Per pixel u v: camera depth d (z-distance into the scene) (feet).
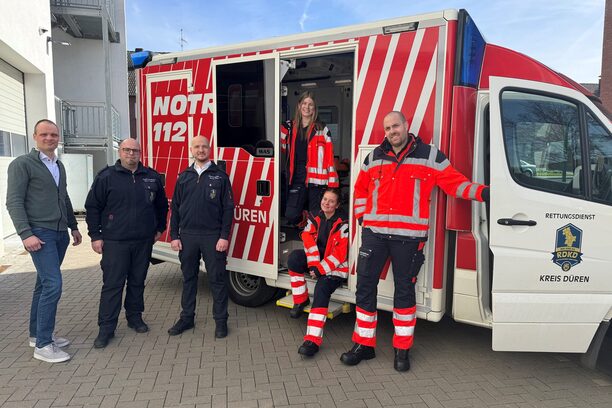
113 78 60.64
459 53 10.80
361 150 12.41
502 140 10.50
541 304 10.59
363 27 12.16
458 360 12.35
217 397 10.35
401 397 10.43
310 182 15.05
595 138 10.68
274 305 16.56
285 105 17.03
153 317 15.37
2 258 24.17
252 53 14.35
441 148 11.09
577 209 10.48
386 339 13.64
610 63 57.72
